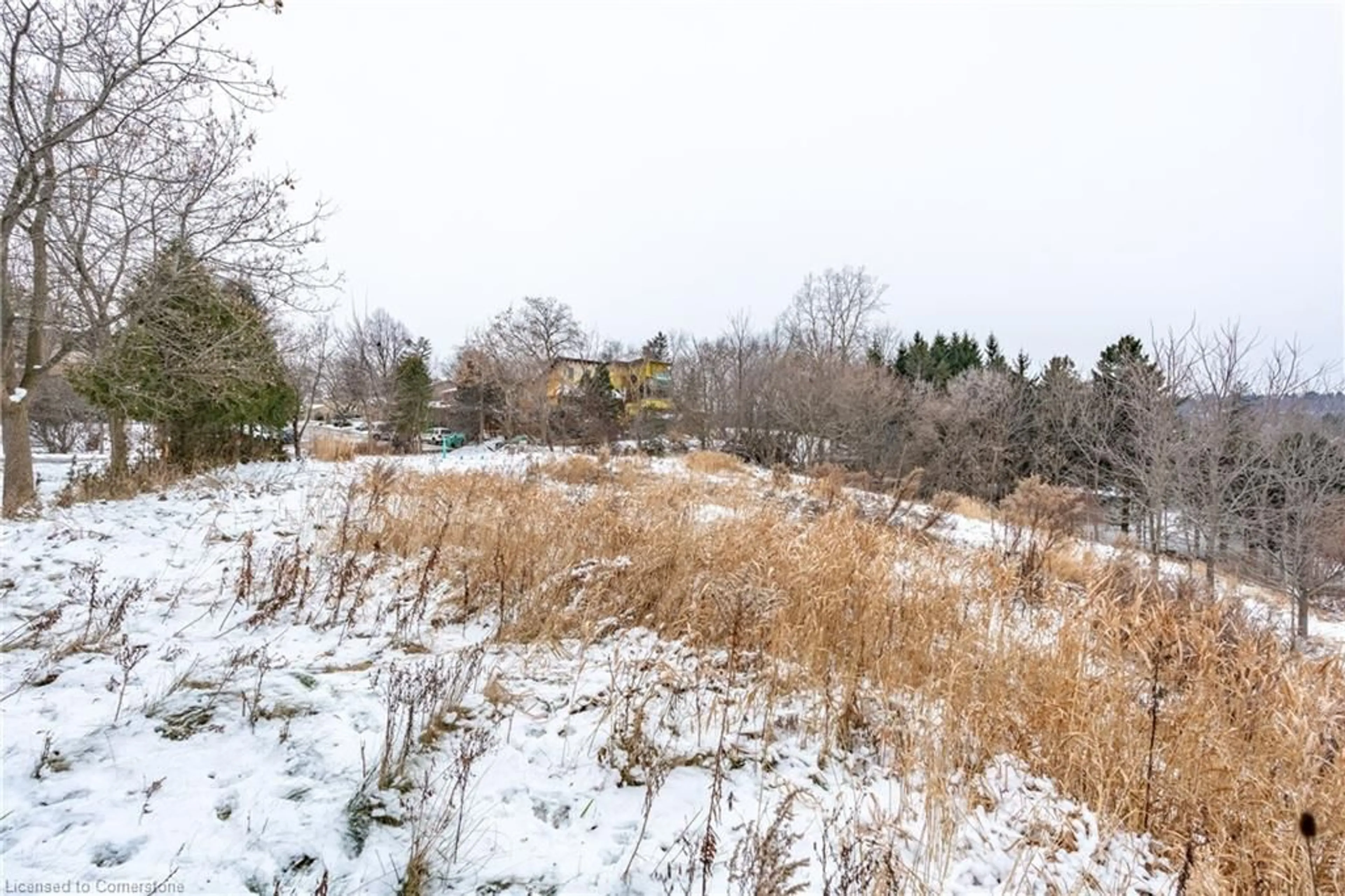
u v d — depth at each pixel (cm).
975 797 265
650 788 231
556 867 210
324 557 526
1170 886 230
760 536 550
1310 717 305
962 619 429
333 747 257
